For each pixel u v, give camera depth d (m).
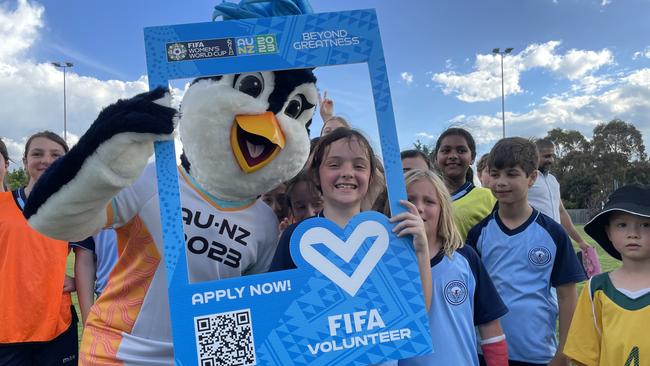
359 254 1.66
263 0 1.99
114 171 1.55
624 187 2.13
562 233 2.67
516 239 2.69
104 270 3.08
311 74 2.19
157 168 1.55
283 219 2.59
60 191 1.58
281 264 1.89
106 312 2.02
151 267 1.96
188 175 2.12
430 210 2.25
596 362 2.11
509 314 2.62
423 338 1.66
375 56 1.75
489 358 2.29
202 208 2.03
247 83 2.01
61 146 3.25
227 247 2.03
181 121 2.01
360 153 1.98
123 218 1.92
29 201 1.65
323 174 2.00
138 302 1.96
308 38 1.73
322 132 2.95
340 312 1.62
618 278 2.10
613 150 42.53
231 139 1.97
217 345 1.54
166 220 1.55
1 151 3.33
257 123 1.95
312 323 1.60
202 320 1.54
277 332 1.57
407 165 3.01
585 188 40.88
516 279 2.64
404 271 1.68
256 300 1.58
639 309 1.97
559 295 2.65
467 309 2.21
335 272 1.64
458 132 3.49
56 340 3.09
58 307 3.02
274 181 2.11
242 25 1.69
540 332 2.57
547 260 2.62
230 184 2.02
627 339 1.96
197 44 1.66
